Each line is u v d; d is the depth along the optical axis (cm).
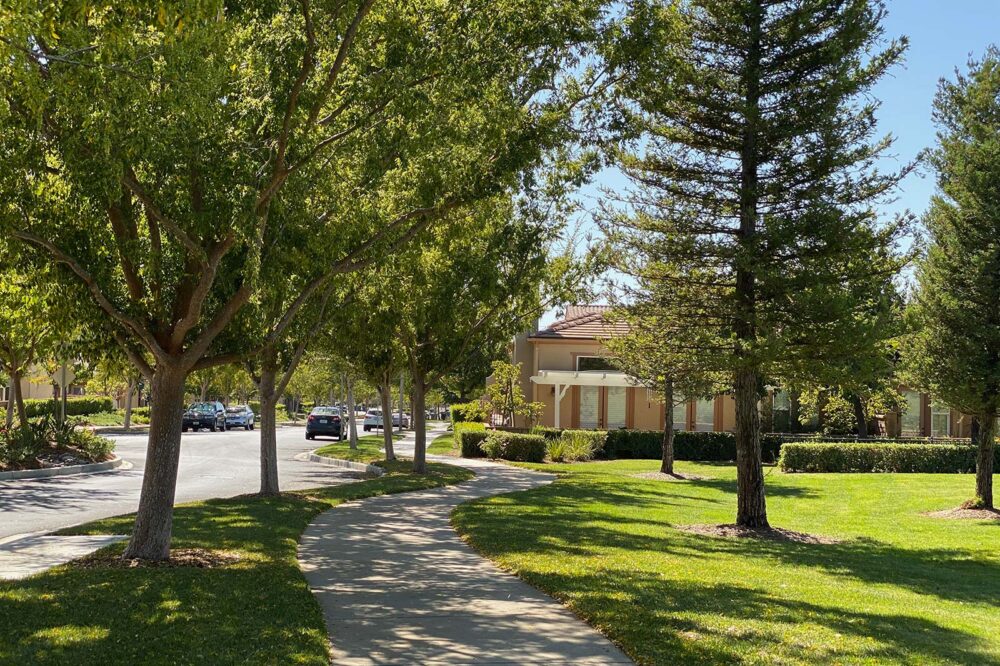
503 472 2680
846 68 1430
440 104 1078
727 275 1545
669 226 1538
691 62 1512
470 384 5106
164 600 796
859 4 1420
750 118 1449
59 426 2494
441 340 2298
